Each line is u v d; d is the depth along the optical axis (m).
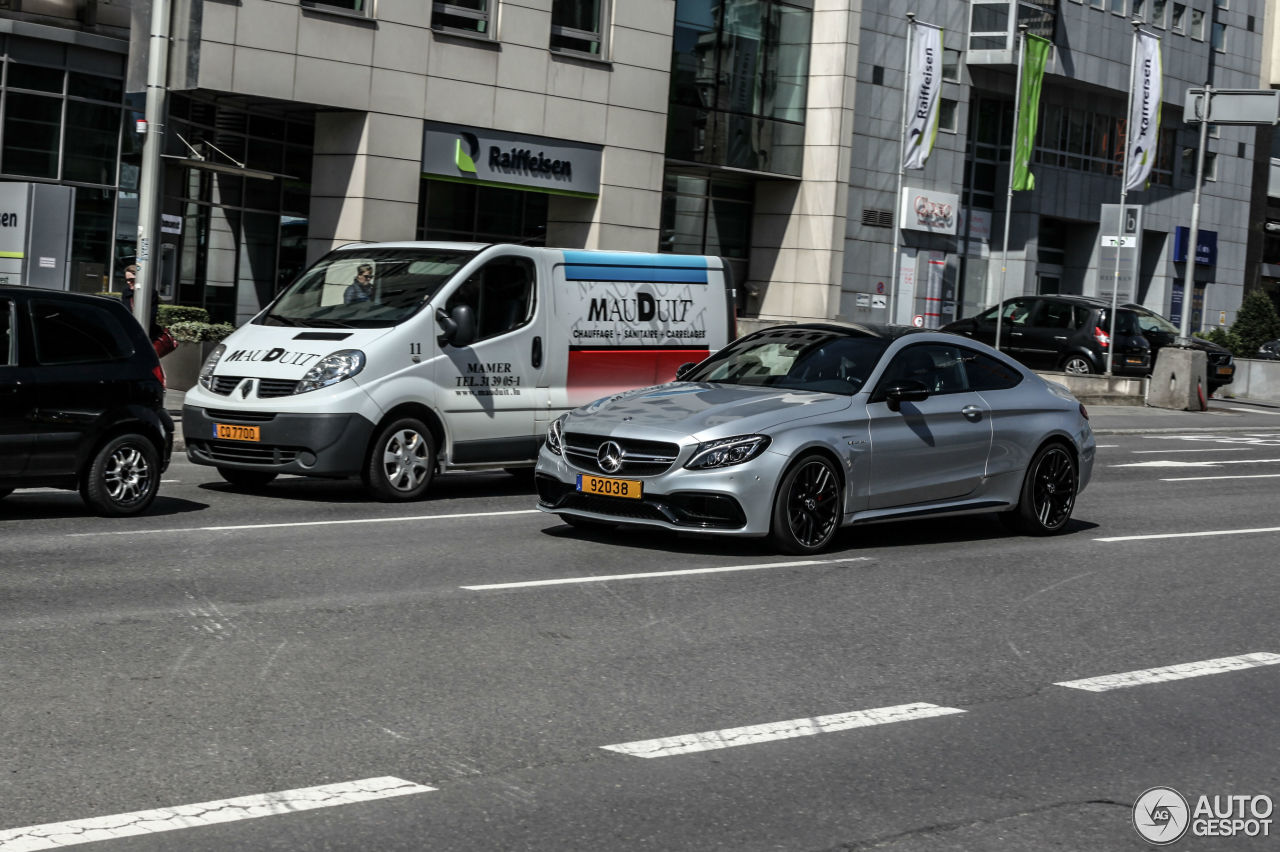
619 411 11.22
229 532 11.18
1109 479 18.33
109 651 7.28
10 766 5.49
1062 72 47.56
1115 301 33.47
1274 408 35.94
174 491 13.55
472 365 13.84
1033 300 34.62
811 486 11.02
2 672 6.80
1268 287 61.03
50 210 24.42
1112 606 9.66
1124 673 7.74
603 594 9.23
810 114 39.66
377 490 13.27
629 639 8.04
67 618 7.95
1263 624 9.26
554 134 31.59
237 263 28.56
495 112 30.53
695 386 11.84
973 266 47.22
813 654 7.88
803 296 39.84
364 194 28.62
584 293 14.79
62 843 4.74
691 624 8.49
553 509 11.26
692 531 10.62
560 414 14.52
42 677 6.75
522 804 5.29
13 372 11.16
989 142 47.34
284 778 5.47
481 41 30.17
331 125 29.02
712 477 10.56
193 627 7.87
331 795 5.30
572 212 32.72
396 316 13.60
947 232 43.56
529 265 14.40
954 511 12.02
